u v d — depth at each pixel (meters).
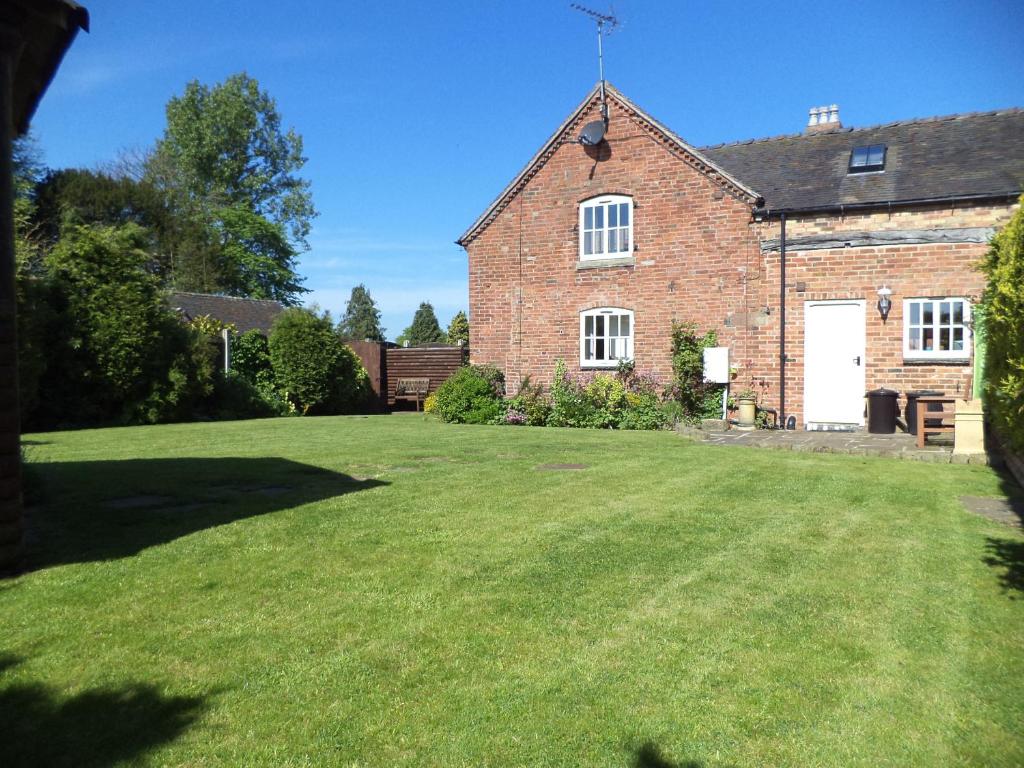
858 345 14.60
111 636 3.77
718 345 16.11
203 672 3.39
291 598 4.32
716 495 7.43
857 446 10.95
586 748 2.79
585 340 17.88
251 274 44.91
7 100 4.78
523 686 3.27
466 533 5.82
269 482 8.20
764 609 4.19
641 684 3.29
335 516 6.40
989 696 3.18
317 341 24.11
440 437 13.70
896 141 16.22
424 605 4.22
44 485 7.30
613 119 17.33
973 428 9.95
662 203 16.77
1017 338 4.97
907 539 5.71
